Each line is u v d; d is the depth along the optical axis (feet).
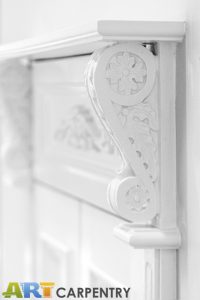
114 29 3.13
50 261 5.64
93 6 4.45
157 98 3.34
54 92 5.41
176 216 3.39
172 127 3.34
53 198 5.57
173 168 3.35
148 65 3.29
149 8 3.68
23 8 5.98
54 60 5.26
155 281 3.44
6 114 5.94
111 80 3.24
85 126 4.85
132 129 3.29
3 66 5.81
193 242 3.25
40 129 5.79
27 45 3.91
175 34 3.25
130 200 3.29
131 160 3.29
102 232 4.56
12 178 6.03
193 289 3.25
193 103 3.22
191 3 3.22
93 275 4.72
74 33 3.30
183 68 3.31
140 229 3.37
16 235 6.14
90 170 4.79
